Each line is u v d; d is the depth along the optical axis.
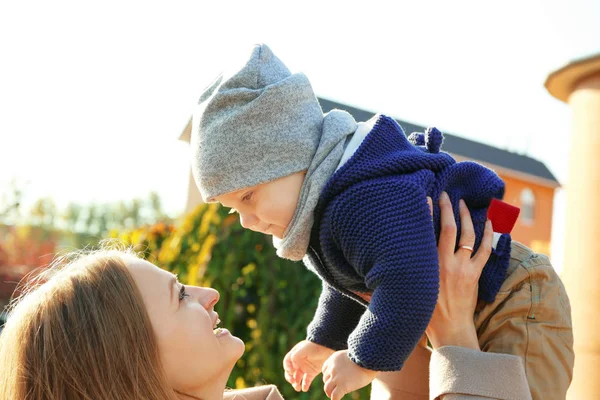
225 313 3.39
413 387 2.07
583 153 2.28
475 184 1.87
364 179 1.69
